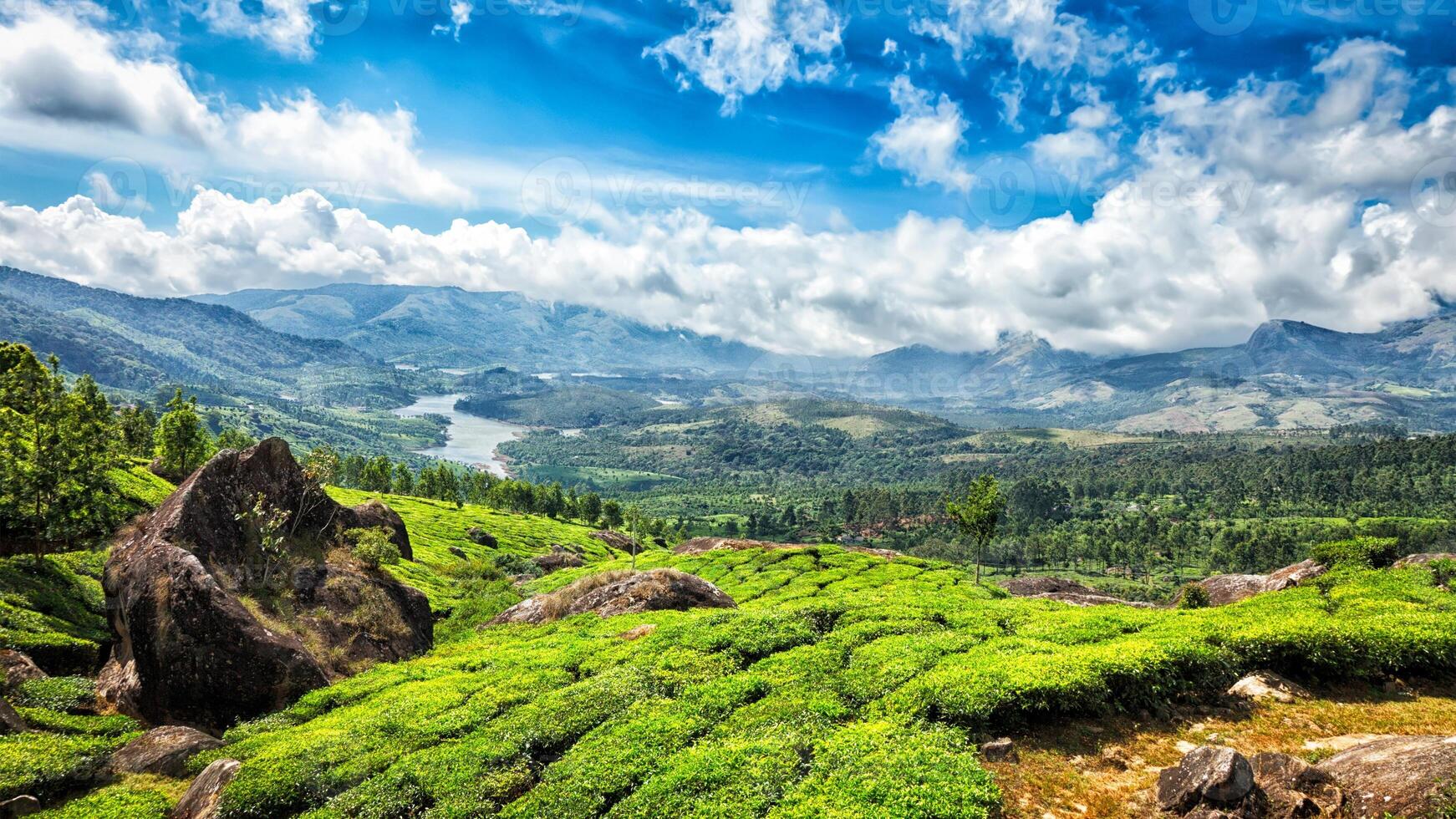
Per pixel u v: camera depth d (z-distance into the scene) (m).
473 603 57.41
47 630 30.28
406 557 66.00
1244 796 12.75
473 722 22.58
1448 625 21.14
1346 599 28.52
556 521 162.38
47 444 40.41
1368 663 20.00
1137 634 24.30
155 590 26.92
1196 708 18.97
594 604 43.09
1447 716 17.67
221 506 33.62
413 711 23.88
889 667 21.94
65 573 37.84
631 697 22.80
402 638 37.09
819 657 24.50
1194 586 44.09
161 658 25.75
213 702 26.17
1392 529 149.00
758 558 75.19
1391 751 13.13
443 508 134.00
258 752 21.47
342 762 20.36
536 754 20.33
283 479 38.38
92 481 42.62
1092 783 15.44
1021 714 18.17
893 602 34.50
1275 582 40.50
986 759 16.53
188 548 30.78
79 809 18.42
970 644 24.41
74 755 20.88
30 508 38.19
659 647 28.53
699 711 20.94
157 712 25.84
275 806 18.52
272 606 32.34
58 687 25.86
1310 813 12.27
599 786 17.09
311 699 26.97
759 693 22.12
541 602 47.59
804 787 15.27
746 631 28.86
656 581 42.75
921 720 18.03
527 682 26.02
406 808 17.97
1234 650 21.03
